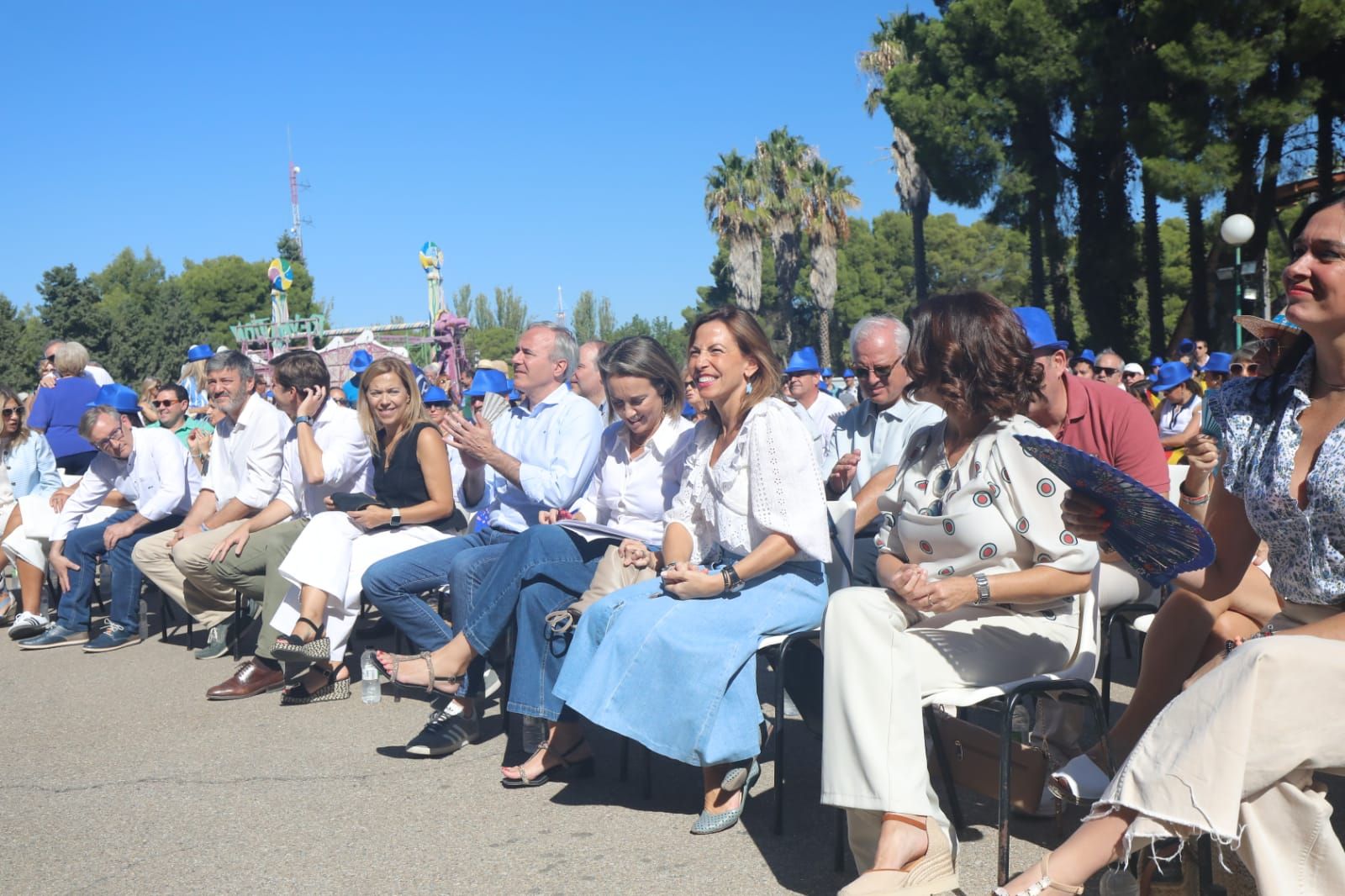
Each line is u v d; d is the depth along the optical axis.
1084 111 24.97
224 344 87.81
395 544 5.70
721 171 48.03
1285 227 28.83
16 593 9.19
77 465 9.65
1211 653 3.31
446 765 4.65
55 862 3.73
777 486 3.80
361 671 6.36
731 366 3.95
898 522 3.38
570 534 4.55
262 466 6.58
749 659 3.72
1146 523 2.67
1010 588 3.07
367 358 10.50
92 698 6.05
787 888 3.30
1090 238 27.67
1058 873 2.40
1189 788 2.29
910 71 28.17
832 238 48.03
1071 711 3.75
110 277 91.50
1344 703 2.29
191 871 3.62
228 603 6.79
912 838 2.87
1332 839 2.31
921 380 3.23
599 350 6.85
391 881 3.47
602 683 3.83
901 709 2.95
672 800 4.15
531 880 3.43
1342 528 2.59
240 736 5.18
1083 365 11.34
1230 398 2.85
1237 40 21.45
